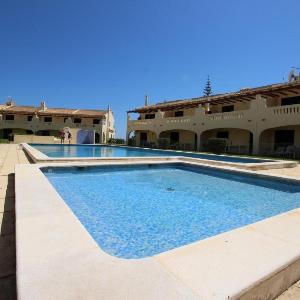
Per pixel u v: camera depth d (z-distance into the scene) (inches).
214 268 91.4
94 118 1770.4
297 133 765.9
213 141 860.6
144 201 257.8
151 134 1320.1
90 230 180.7
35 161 403.2
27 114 1712.6
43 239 110.2
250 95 823.7
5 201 195.3
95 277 83.0
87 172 388.2
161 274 86.3
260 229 133.0
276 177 330.0
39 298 71.8
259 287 85.2
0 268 105.7
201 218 212.7
